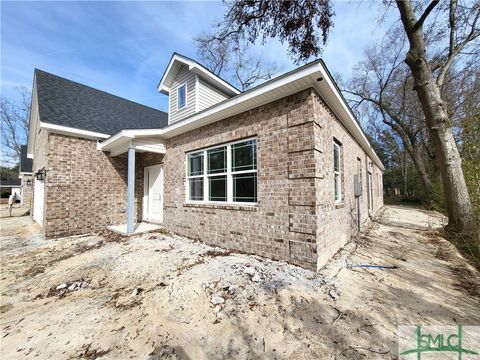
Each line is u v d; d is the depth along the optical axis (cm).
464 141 529
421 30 717
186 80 876
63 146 772
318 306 286
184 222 681
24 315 298
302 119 416
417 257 488
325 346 218
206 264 427
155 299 314
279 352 213
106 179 869
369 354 207
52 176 745
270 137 466
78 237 742
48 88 950
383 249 554
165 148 786
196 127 645
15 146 2830
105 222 856
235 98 481
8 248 651
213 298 305
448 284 352
